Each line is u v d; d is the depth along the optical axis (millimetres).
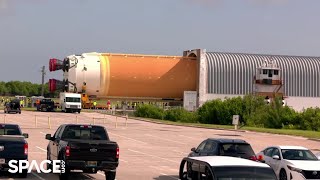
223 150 21234
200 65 101438
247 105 77438
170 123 73062
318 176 21844
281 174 22828
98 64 98875
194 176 14727
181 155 36188
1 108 104125
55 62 101750
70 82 98688
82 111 96312
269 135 56656
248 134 57188
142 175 25516
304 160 22953
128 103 108375
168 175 25719
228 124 77188
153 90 101438
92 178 23344
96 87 99250
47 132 48594
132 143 43719
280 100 77562
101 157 20625
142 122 73250
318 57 109562
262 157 24188
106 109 104062
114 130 56062
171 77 101562
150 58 101938
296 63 106125
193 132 57688
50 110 94312
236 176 12984
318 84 106562
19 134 23625
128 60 100875
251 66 104500
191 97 100875
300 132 61375
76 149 20391
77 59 98688
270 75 104312
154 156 35062
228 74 103062
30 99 122750
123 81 99625
